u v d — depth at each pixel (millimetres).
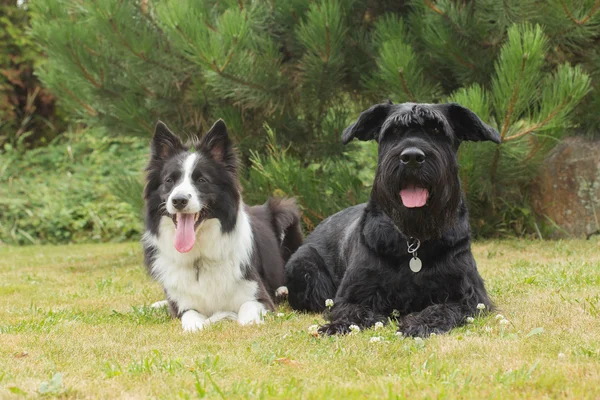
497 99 9047
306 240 7309
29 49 19906
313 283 6656
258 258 7004
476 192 10492
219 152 6523
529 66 8641
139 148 19562
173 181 6246
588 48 10539
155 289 8289
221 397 3639
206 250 6266
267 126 10250
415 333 4914
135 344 5074
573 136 11266
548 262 8828
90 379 4086
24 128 20719
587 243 10320
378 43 10172
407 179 5090
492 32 9961
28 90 20531
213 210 6258
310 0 10133
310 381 3908
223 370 4172
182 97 10898
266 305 6477
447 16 9766
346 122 10875
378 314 5523
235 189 6484
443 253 5426
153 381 3967
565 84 8844
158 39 10602
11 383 3994
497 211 11641
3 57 19766
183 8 9047
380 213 5637
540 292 6492
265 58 9992
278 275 7461
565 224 11195
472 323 5164
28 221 16562
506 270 8195
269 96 10070
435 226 5246
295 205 8516
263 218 7977
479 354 4328
